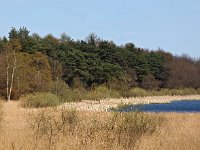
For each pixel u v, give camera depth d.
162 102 65.75
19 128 14.82
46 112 18.97
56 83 52.38
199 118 22.20
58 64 74.19
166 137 12.68
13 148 9.04
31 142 10.04
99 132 11.24
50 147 9.42
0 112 18.48
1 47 74.75
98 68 77.56
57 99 38.66
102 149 9.61
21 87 56.84
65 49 82.62
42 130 12.48
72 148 9.39
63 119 14.70
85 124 13.77
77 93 55.50
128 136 10.99
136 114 12.90
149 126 13.74
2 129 13.77
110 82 74.94
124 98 66.94
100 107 41.59
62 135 11.32
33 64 68.12
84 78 76.69
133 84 86.62
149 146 10.55
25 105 34.56
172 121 19.66
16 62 58.56
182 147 10.42
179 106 53.97
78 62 77.56
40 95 36.75
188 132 13.80
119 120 12.38
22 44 77.25
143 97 74.31
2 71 58.00
